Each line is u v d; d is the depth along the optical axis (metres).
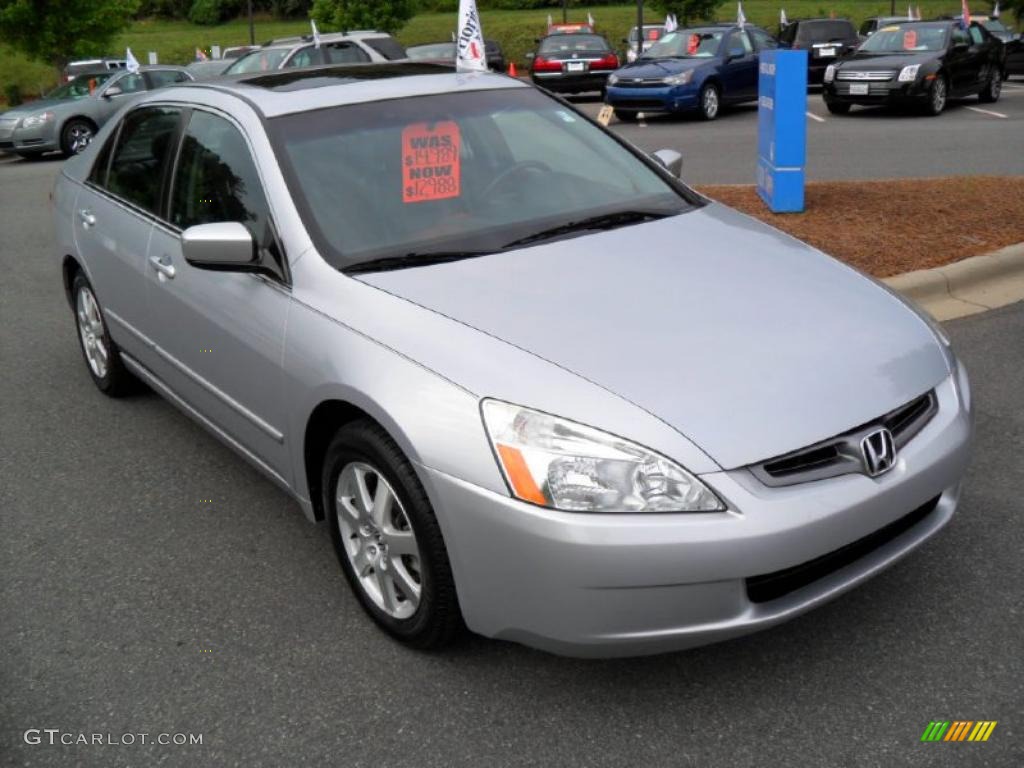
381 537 3.10
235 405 3.81
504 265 3.35
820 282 3.37
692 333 2.95
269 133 3.76
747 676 2.97
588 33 22.98
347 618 3.38
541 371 2.77
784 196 8.27
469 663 3.10
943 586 3.36
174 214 4.22
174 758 2.77
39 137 17.81
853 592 3.35
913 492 2.83
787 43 24.67
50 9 26.64
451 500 2.73
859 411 2.79
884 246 7.05
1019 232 7.22
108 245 4.74
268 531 4.00
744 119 18.06
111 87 18.53
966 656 3.01
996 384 5.00
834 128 15.70
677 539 2.53
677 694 2.91
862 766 2.60
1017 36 23.14
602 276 3.28
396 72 4.40
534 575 2.62
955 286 6.38
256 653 3.22
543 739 2.77
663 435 2.61
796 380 2.80
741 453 2.62
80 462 4.71
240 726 2.88
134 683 3.10
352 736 2.82
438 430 2.77
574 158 4.12
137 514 4.18
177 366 4.27
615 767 2.66
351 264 3.37
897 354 3.03
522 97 4.33
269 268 3.51
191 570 3.73
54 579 3.71
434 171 3.78
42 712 2.98
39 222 11.12
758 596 2.69
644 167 4.29
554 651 2.71
